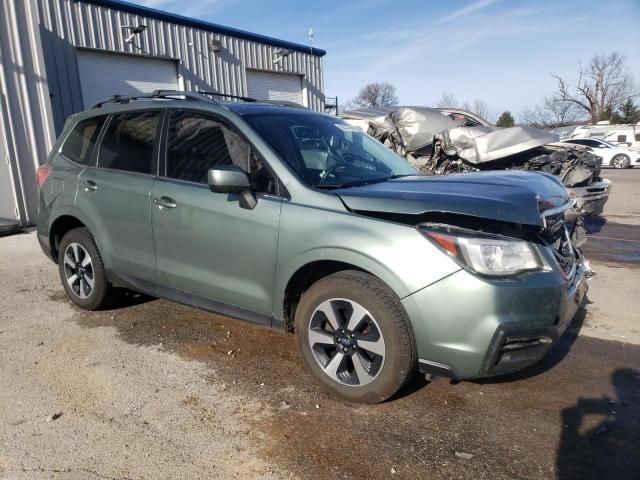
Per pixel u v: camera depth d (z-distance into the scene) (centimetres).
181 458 263
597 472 252
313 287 319
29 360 377
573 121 6278
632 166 2577
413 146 970
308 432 285
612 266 650
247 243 338
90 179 439
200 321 450
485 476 249
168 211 379
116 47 1222
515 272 277
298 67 1825
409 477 249
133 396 325
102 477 249
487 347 270
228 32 1522
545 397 322
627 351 391
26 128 876
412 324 283
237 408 310
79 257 469
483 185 321
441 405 312
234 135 361
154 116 414
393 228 287
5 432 286
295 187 327
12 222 874
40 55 880
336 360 314
